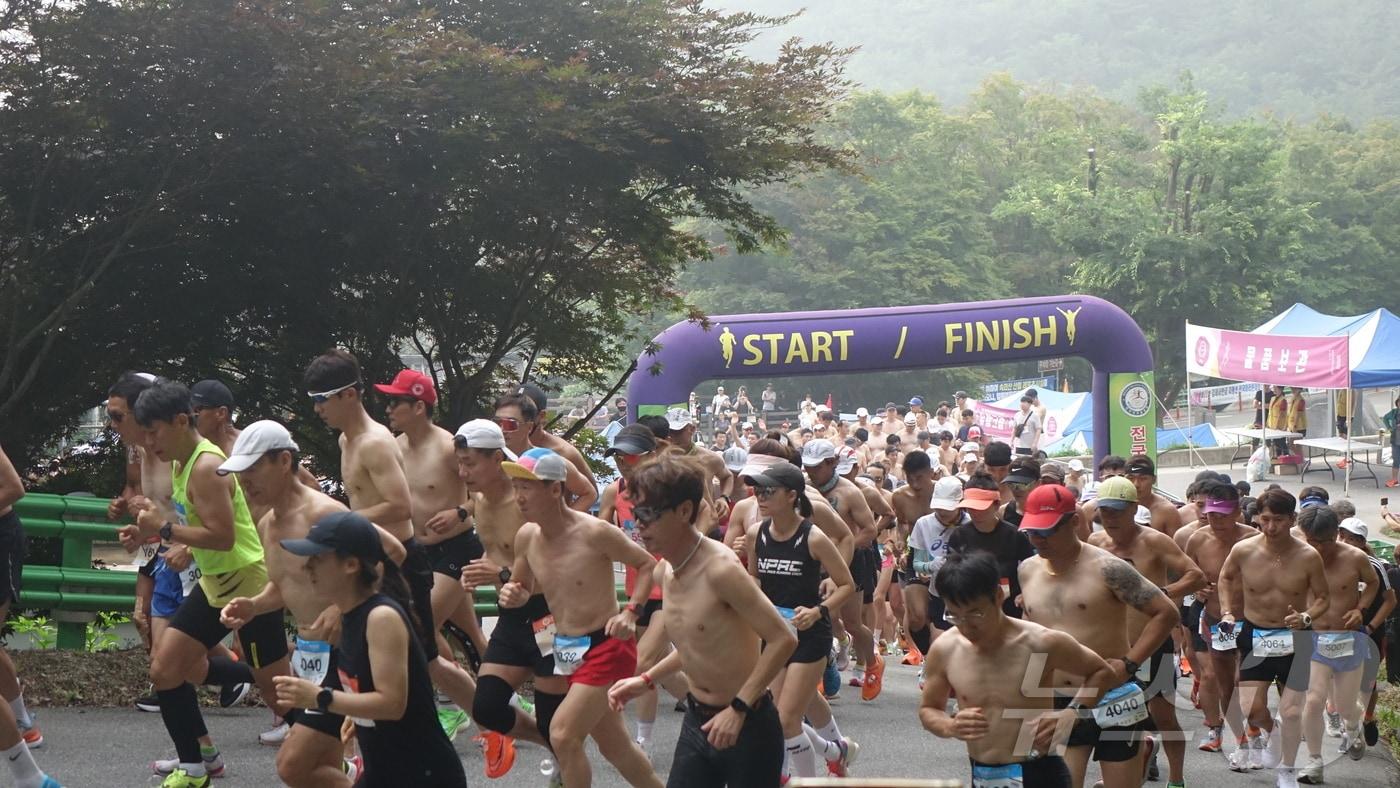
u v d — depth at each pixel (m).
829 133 65.69
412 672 4.88
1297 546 9.01
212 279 11.62
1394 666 11.68
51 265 11.32
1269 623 9.05
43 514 9.95
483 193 11.75
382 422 12.61
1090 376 67.06
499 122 11.09
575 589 6.16
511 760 6.98
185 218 11.46
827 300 62.47
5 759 6.08
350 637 4.88
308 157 10.91
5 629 10.37
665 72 11.86
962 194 66.38
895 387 62.94
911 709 11.18
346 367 7.12
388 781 4.95
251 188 11.30
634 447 9.15
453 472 7.87
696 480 5.46
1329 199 74.44
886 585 11.98
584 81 11.55
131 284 11.55
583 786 6.14
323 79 10.52
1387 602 9.95
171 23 10.20
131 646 10.85
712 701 5.53
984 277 65.88
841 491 10.45
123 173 11.07
